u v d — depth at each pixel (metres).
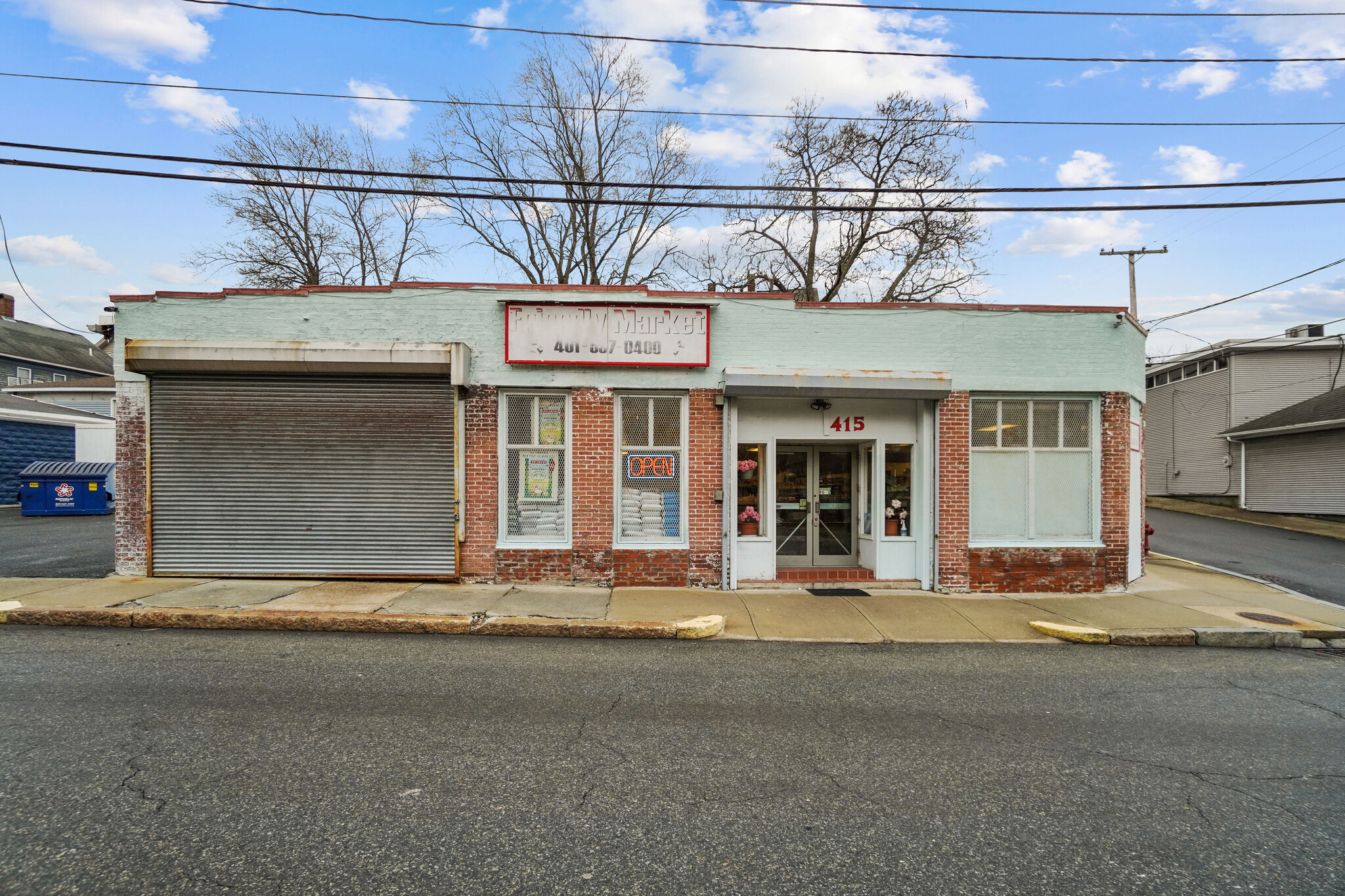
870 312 10.51
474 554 10.12
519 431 10.30
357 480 9.99
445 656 6.91
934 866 3.32
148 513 9.84
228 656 6.65
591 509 10.20
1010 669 6.91
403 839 3.43
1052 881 3.22
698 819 3.71
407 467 10.03
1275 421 24.20
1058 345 10.65
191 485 9.88
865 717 5.38
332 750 4.46
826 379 10.12
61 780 3.94
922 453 10.70
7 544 13.09
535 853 3.34
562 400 10.35
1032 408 10.80
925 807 3.91
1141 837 3.64
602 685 6.07
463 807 3.76
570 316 10.16
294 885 3.03
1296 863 3.42
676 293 10.28
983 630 8.41
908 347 10.52
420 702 5.46
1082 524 10.84
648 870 3.22
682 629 7.91
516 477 10.29
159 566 9.89
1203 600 10.14
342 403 9.99
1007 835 3.62
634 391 10.35
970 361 10.56
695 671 6.59
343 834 3.46
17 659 6.38
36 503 18.28
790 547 11.38
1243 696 6.16
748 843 3.48
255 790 3.90
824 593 10.20
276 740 4.61
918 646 7.76
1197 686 6.45
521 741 4.71
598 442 10.21
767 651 7.44
